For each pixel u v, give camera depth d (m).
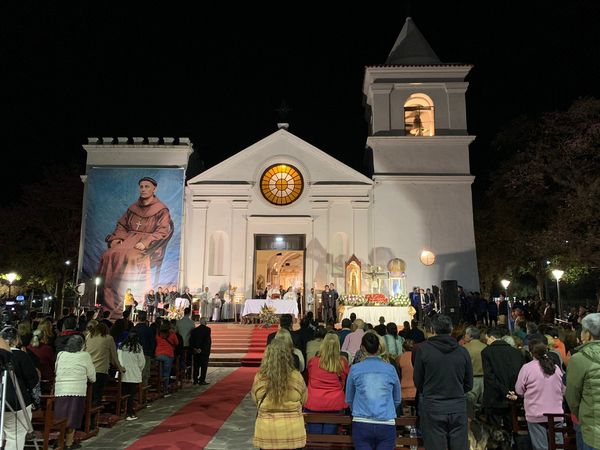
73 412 8.22
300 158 28.05
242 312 25.55
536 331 9.99
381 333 10.56
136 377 10.42
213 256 27.55
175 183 27.36
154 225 26.89
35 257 36.38
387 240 27.02
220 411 11.09
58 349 9.95
